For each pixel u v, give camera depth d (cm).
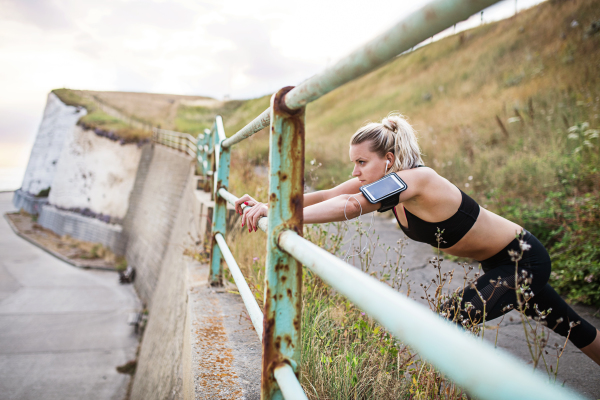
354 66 64
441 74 1883
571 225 436
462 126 982
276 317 106
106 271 2525
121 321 1727
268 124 128
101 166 3341
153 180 2258
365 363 187
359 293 56
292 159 105
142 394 634
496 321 308
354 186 197
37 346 1491
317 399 167
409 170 161
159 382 429
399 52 55
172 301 550
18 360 1370
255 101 4209
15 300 2012
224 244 264
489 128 910
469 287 174
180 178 1584
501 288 169
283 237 99
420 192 158
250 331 242
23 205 4925
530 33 1616
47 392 1155
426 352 39
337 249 275
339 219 144
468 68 1720
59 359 1384
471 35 2166
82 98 4906
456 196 165
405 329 43
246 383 184
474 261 451
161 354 507
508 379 30
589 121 698
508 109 995
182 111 4503
